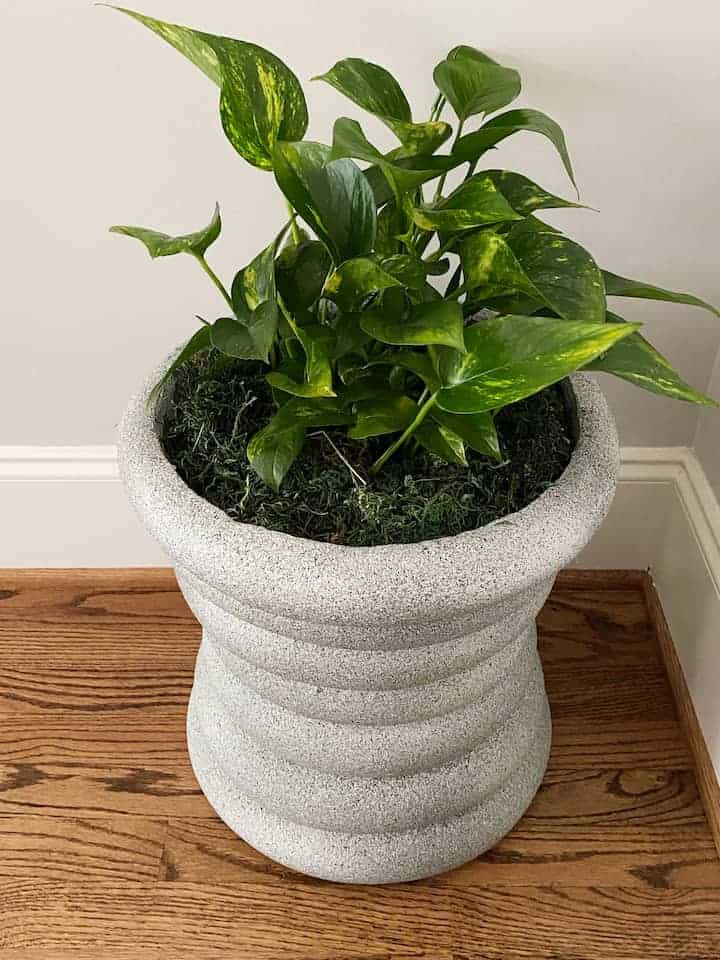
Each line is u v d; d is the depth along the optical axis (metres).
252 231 1.11
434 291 0.86
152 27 0.70
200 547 0.74
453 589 0.72
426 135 0.72
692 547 1.23
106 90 1.00
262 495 0.80
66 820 1.12
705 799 1.13
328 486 0.81
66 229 1.10
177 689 1.27
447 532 0.78
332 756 0.93
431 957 1.00
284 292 0.83
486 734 0.99
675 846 1.10
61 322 1.18
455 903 1.05
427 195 1.09
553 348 0.65
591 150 1.04
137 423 0.85
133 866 1.08
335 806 0.98
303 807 0.99
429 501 0.79
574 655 1.30
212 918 1.04
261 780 1.01
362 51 0.98
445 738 0.94
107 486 1.32
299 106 0.77
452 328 0.69
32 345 1.20
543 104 1.01
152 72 0.99
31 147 1.04
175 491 0.78
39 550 1.39
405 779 0.98
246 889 1.06
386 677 0.82
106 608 1.37
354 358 0.84
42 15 0.96
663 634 1.31
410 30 0.96
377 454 0.85
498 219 0.69
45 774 1.17
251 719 0.96
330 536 0.78
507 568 0.73
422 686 0.87
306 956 1.01
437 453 0.77
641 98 1.00
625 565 1.40
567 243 0.78
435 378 0.75
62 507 1.34
